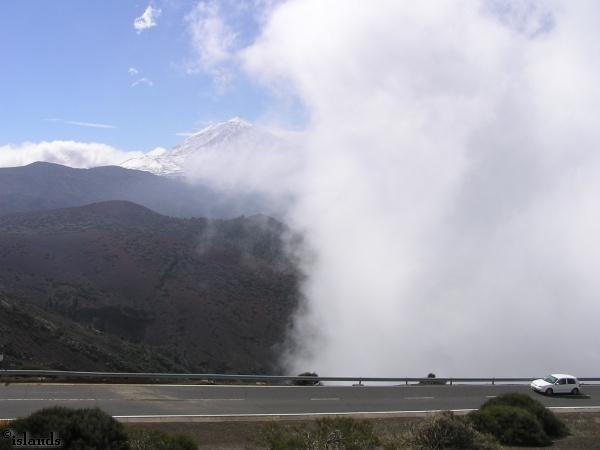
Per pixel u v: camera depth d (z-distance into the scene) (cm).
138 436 1267
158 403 2228
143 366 5319
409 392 3030
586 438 2073
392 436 1708
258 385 2962
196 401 2339
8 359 3769
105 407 2073
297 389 2883
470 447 1659
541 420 2105
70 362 4450
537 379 3581
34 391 2277
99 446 1132
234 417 2058
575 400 3092
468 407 2659
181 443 1317
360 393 2895
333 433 1474
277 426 1738
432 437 1655
